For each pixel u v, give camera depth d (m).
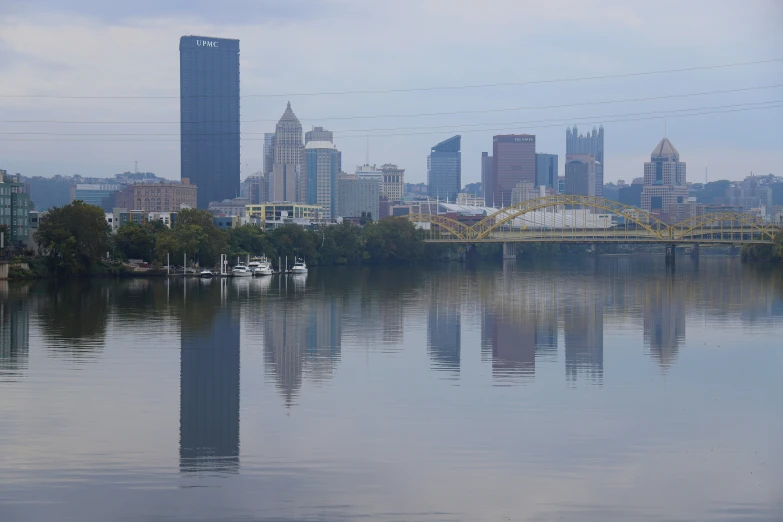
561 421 81.12
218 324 148.38
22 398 89.00
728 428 79.25
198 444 73.88
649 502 62.66
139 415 82.81
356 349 120.44
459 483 65.88
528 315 166.38
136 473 67.56
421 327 145.75
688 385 96.38
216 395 90.75
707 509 61.59
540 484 65.69
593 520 59.97
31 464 69.25
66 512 60.91
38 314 161.25
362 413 83.62
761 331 140.62
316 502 62.59
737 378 100.19
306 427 79.19
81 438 75.38
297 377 100.44
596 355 115.69
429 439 75.56
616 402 88.44
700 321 155.50
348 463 69.69
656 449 73.25
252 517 60.34
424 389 93.94
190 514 60.72
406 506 62.00
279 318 158.38
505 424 80.19
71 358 111.75
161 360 110.75
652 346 123.62
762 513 60.91
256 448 73.00
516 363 109.19
